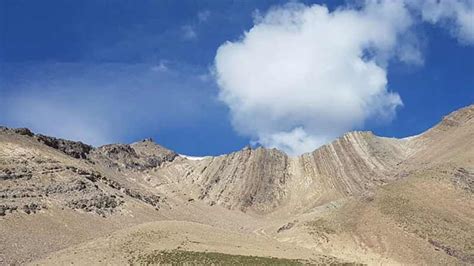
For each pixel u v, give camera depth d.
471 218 159.25
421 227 155.12
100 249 123.88
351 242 156.00
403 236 152.75
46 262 116.44
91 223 158.38
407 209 163.50
